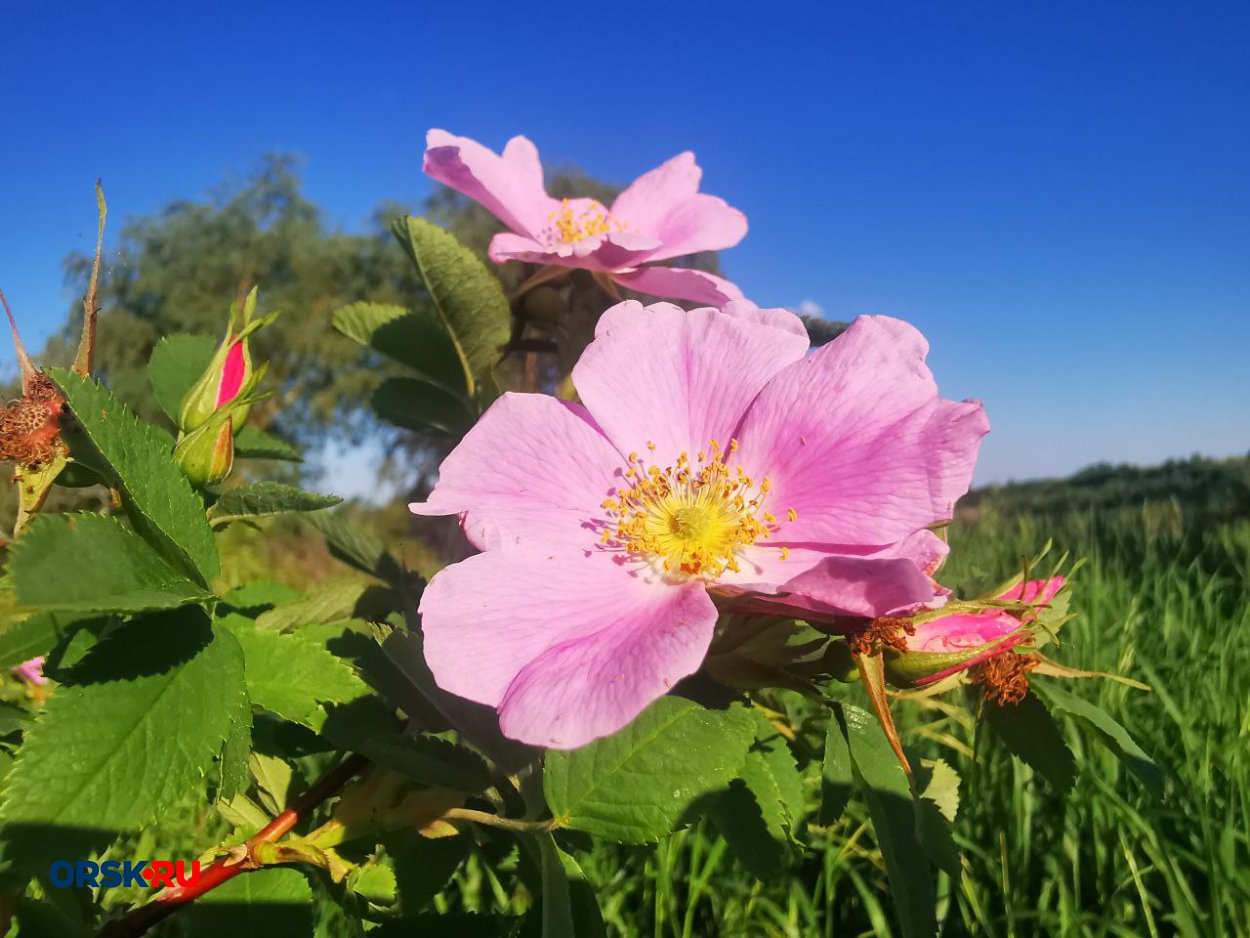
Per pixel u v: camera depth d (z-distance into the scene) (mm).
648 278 123
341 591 113
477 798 98
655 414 98
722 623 88
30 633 77
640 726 77
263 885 92
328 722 90
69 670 69
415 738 92
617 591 86
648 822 74
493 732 90
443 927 95
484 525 87
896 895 85
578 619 81
